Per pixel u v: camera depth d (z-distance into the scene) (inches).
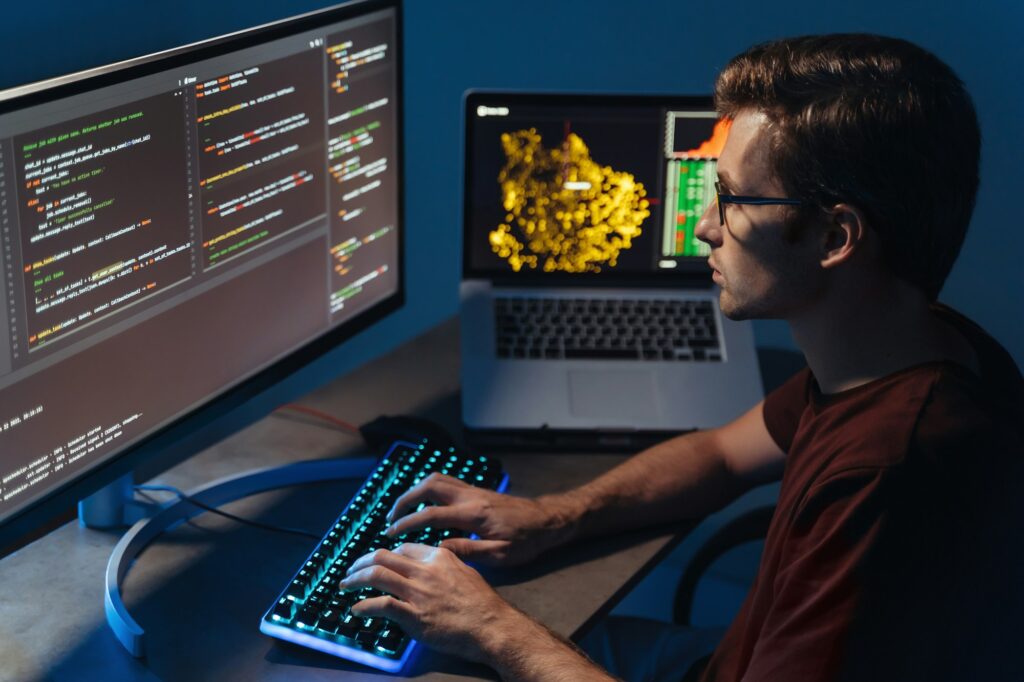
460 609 44.6
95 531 52.7
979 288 76.0
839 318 42.8
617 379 63.7
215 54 48.9
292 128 54.5
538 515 51.9
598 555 52.6
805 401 55.0
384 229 63.5
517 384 62.9
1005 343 76.4
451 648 44.1
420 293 84.7
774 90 41.7
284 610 45.8
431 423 60.3
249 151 52.3
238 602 48.0
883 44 41.4
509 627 44.2
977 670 41.3
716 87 45.0
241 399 55.4
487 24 77.3
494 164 65.8
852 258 41.5
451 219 82.2
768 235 42.9
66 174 43.6
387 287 65.1
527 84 78.7
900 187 39.7
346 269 61.2
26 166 41.9
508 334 65.2
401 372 69.0
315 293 59.2
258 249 54.4
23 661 44.1
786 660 39.2
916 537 38.1
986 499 38.7
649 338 65.6
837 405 43.0
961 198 40.8
